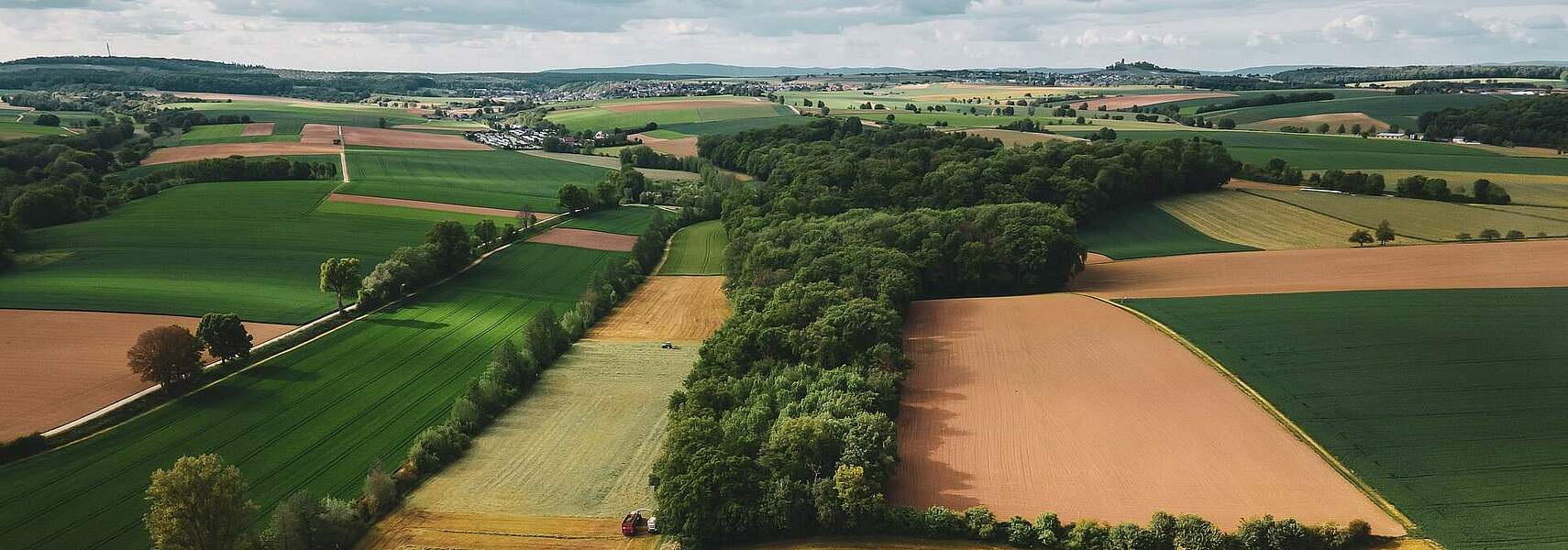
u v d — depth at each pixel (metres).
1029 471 51.12
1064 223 96.50
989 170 125.06
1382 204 126.75
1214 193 134.25
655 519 49.41
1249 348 66.56
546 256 116.00
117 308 82.62
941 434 56.50
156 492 43.47
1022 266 91.62
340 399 67.38
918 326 79.06
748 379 63.78
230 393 67.12
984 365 68.00
